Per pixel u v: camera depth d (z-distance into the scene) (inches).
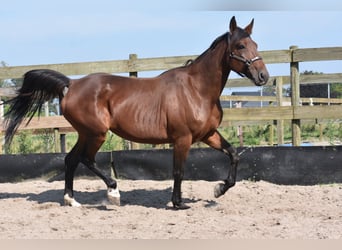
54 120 442.9
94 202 328.2
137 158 406.0
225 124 571.5
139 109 293.3
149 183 391.2
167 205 312.0
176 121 284.2
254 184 371.9
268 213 283.3
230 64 282.8
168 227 250.7
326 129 735.1
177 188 292.8
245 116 399.2
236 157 300.7
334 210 285.1
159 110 290.0
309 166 374.3
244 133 767.7
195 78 287.9
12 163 420.2
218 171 390.3
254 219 265.4
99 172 309.7
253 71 276.4
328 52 379.6
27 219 274.2
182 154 288.0
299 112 387.5
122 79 304.0
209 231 238.8
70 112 301.1
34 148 476.7
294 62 389.1
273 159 380.8
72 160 313.6
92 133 299.4
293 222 255.8
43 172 417.7
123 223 262.2
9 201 335.0
